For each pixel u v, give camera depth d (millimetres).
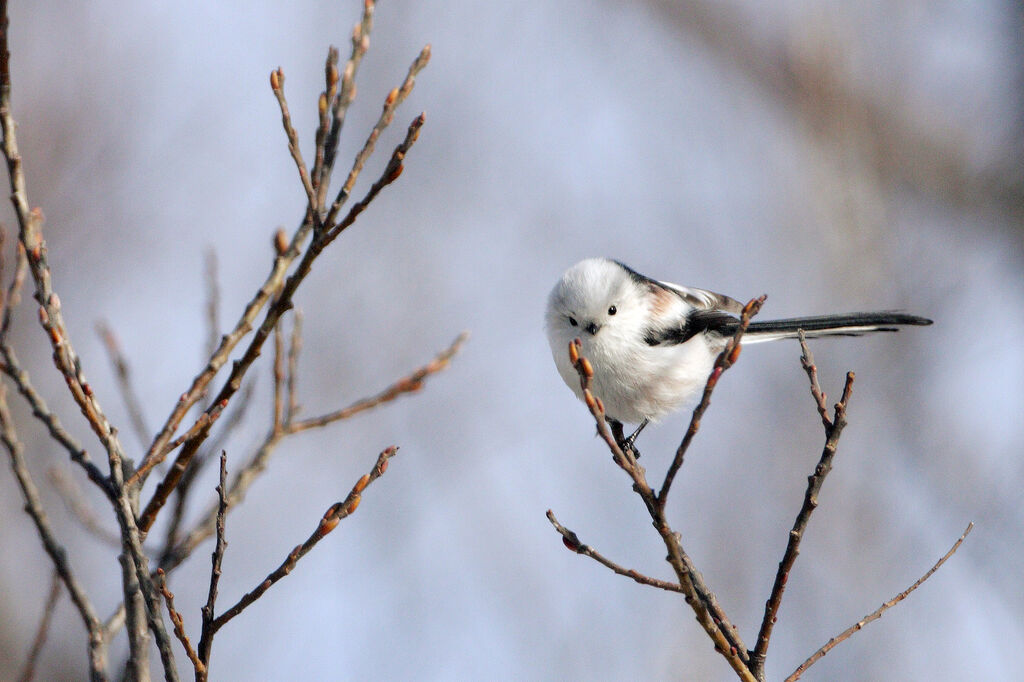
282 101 4902
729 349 5176
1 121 5000
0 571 10883
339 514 4902
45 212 11969
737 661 5469
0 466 11188
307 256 4980
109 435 5230
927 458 13602
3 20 4867
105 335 6871
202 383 5062
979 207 14602
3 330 5328
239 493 6051
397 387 6051
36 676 10484
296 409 6543
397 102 4969
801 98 14391
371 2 5027
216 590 4902
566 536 5410
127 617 5418
